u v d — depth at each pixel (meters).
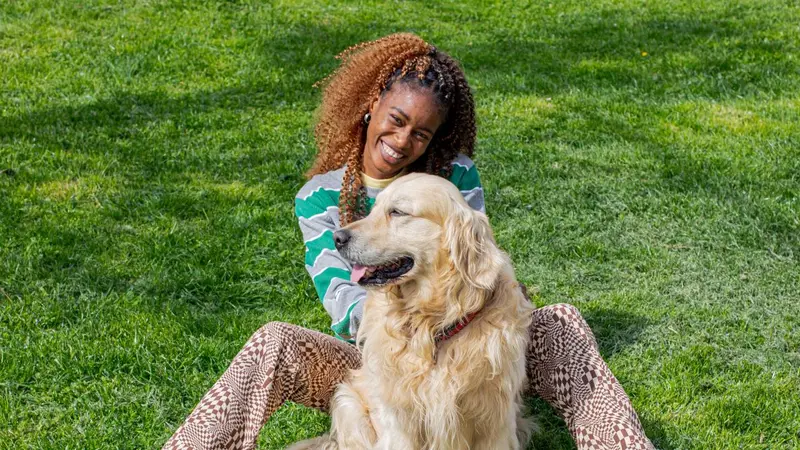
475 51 9.11
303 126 6.90
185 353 3.96
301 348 3.07
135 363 3.87
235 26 9.32
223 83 7.78
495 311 2.94
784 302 4.58
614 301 4.57
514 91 7.84
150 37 8.73
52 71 7.77
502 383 2.95
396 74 3.35
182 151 6.29
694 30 9.95
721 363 4.03
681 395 3.77
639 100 7.65
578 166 6.21
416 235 2.93
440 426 2.97
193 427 2.79
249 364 2.98
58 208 5.34
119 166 6.00
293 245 5.06
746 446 3.45
